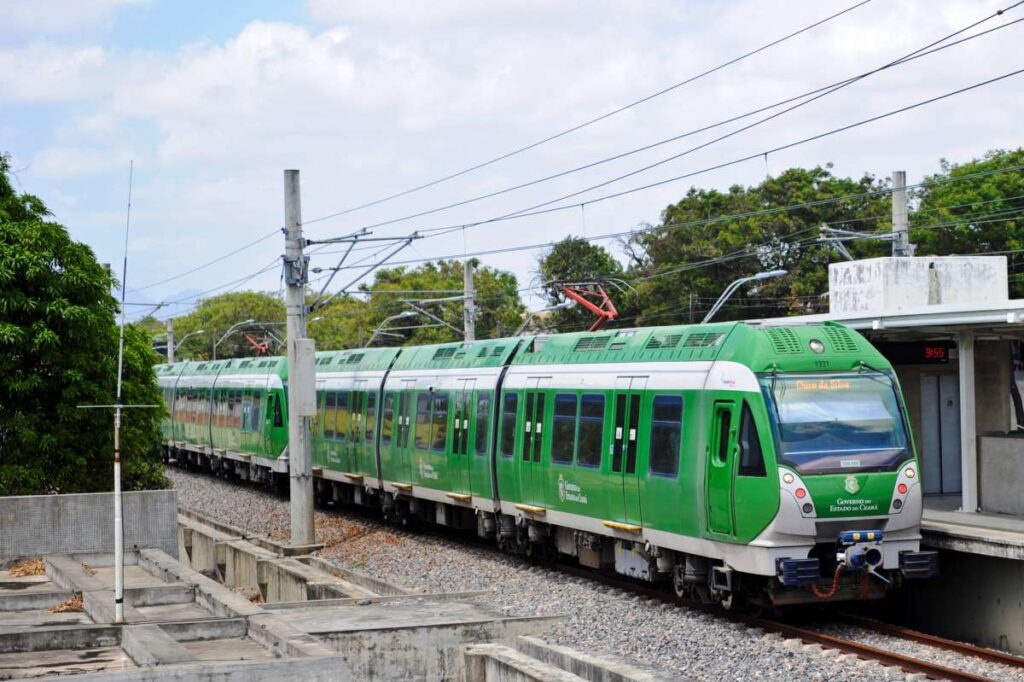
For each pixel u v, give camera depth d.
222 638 14.52
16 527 20.03
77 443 21.33
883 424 16.11
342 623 15.70
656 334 18.81
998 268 26.30
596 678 13.47
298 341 25.95
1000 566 16.48
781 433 15.80
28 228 20.73
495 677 14.31
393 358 29.95
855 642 15.18
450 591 20.30
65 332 21.00
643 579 19.78
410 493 27.92
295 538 26.23
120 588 14.54
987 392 20.64
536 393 21.97
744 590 16.91
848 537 15.59
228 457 42.91
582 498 20.11
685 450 17.19
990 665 13.90
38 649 13.63
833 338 16.59
